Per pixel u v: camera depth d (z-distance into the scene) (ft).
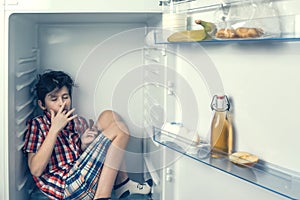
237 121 3.92
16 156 5.52
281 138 3.22
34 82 6.56
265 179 3.09
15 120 5.41
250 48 3.61
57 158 6.21
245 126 3.77
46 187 5.93
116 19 5.90
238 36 3.27
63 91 6.24
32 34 6.32
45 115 6.20
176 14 4.61
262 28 3.11
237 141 3.94
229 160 3.77
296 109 3.03
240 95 3.82
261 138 3.50
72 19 5.91
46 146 5.85
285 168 3.18
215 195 4.25
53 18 5.76
